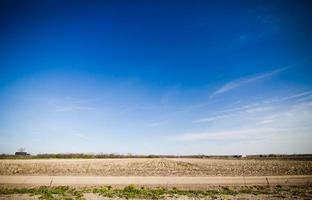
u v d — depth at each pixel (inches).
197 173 1927.9
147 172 1939.0
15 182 1331.2
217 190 1154.7
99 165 2222.0
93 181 1403.8
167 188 1194.0
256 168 2207.2
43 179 1471.5
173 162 2591.0
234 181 1451.8
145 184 1298.0
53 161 2472.9
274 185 1344.7
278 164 2500.0
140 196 960.3
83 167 2090.3
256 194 1053.8
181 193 1044.5
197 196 988.6
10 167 2006.6
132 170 2017.7
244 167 2273.6
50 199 882.8
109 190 1079.0
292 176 1786.4
